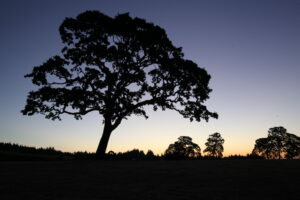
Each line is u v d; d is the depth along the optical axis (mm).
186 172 13180
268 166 15578
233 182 10023
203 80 27594
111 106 26344
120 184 9719
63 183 9922
